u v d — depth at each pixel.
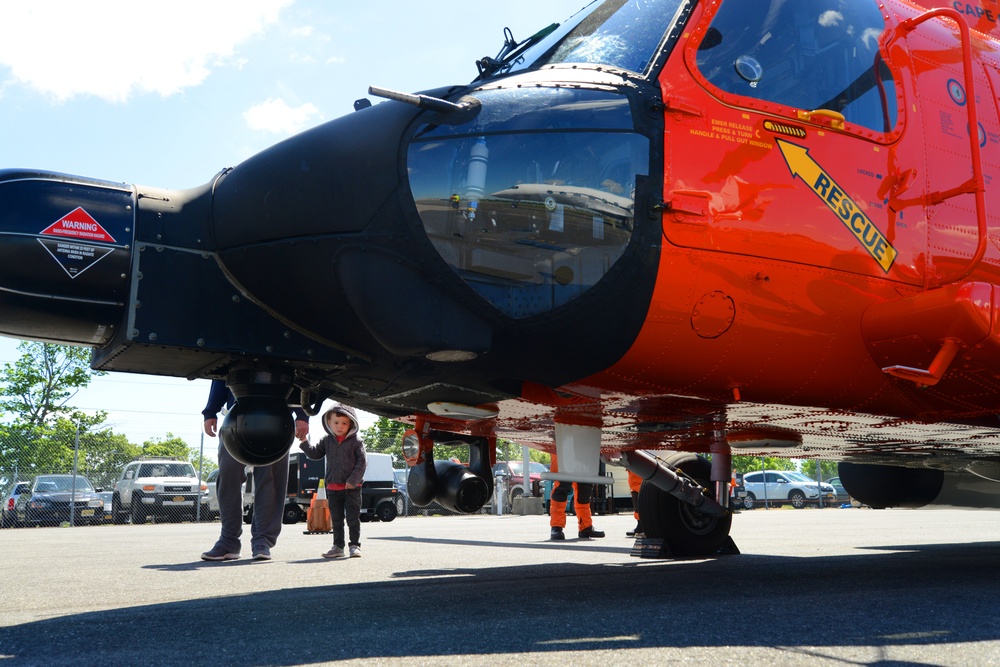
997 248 3.90
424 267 3.08
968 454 5.43
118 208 3.17
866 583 3.98
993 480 6.59
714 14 3.47
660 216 3.16
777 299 3.33
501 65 3.81
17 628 2.72
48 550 7.72
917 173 3.70
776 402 3.72
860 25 3.81
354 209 3.13
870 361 3.62
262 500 6.30
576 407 3.79
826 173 3.45
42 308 3.02
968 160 3.90
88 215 3.09
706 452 5.24
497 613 2.93
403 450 4.62
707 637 2.42
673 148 3.22
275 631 2.57
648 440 4.79
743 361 3.43
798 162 3.40
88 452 21.08
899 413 4.03
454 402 3.75
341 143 3.22
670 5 3.53
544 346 3.20
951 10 3.80
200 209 3.35
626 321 3.17
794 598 3.33
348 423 6.44
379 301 3.07
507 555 6.41
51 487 20.45
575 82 3.33
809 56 3.60
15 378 34.62
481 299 3.08
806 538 8.80
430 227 3.09
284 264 3.22
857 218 3.49
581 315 3.13
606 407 3.79
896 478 6.78
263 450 3.39
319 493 12.05
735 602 3.20
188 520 21.28
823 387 3.67
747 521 14.80
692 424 4.27
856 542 8.05
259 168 3.30
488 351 3.14
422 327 3.04
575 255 3.14
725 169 3.27
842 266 3.42
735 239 3.23
